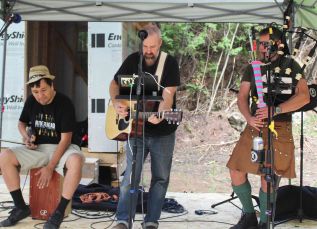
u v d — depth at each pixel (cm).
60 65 821
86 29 833
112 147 644
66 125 400
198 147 1003
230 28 1161
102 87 645
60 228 395
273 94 328
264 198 363
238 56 1178
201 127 1066
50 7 483
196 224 416
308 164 894
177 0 461
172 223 418
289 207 431
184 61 1191
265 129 350
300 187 429
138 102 315
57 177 408
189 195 531
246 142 366
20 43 653
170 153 365
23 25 650
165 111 332
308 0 426
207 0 452
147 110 345
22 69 652
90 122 648
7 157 402
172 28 1159
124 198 360
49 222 378
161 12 495
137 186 359
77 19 513
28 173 526
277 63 348
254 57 342
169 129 359
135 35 752
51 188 411
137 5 478
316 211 435
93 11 496
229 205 485
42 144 418
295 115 1044
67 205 396
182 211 456
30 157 408
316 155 936
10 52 653
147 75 333
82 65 839
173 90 354
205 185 784
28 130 421
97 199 462
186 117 1099
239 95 373
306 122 1035
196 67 1177
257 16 484
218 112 1109
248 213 381
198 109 1125
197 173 857
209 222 423
